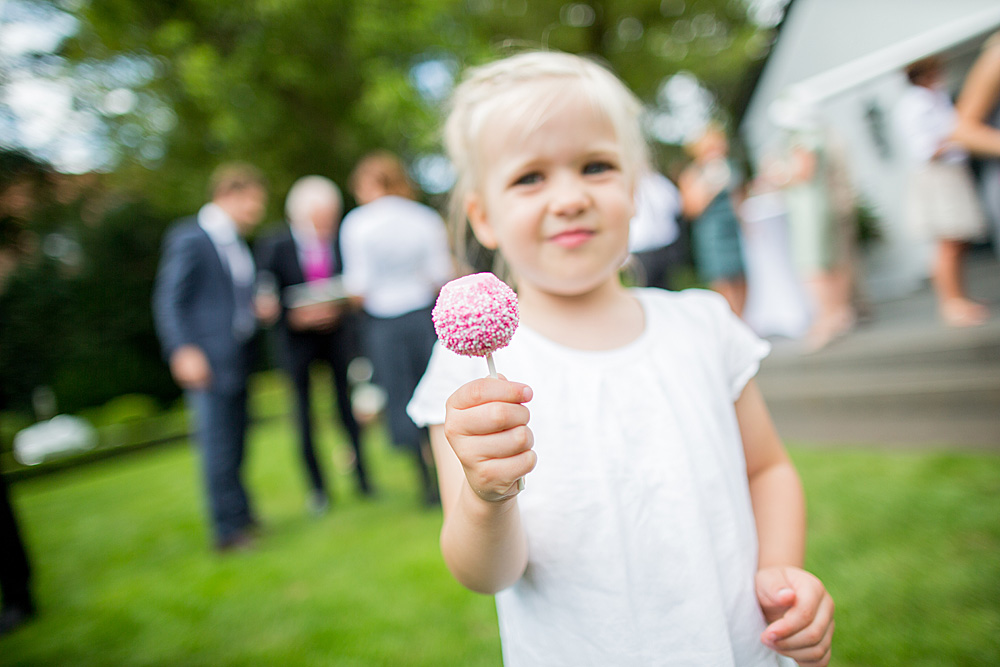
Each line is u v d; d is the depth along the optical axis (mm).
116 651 2285
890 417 3367
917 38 5816
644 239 4656
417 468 3557
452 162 1302
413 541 3000
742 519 967
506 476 706
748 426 1145
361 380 5996
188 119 10547
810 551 2254
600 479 918
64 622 2607
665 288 4891
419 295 3609
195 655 2178
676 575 893
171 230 14688
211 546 3393
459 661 1914
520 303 1103
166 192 11336
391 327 3547
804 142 4520
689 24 14711
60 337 12297
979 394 3070
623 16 14258
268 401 13750
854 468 2963
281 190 10773
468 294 718
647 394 973
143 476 6082
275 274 3805
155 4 9570
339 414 3980
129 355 14070
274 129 10164
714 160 5395
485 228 1158
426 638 2078
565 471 927
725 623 882
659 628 882
